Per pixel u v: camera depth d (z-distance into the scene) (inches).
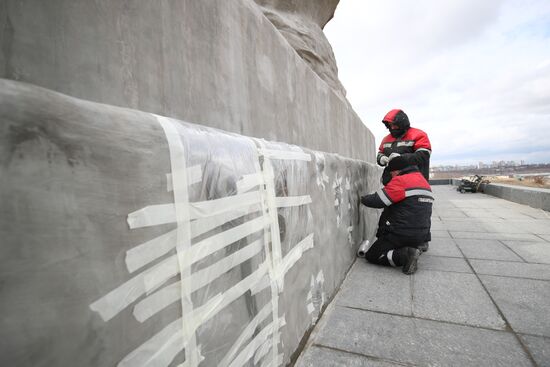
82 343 21.4
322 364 63.5
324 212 87.3
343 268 111.3
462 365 62.2
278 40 75.0
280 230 56.8
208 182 36.2
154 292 27.8
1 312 17.4
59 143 20.6
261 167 50.5
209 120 46.8
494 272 115.1
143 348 26.4
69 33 27.0
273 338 52.4
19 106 18.7
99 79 29.7
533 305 86.7
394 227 121.4
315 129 101.6
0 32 22.4
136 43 34.3
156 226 28.3
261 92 64.9
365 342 71.2
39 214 19.3
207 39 47.3
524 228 197.3
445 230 202.1
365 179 162.9
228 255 39.6
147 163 27.7
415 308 87.5
